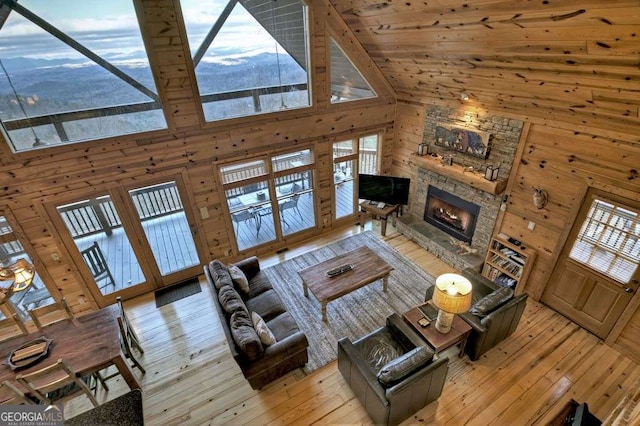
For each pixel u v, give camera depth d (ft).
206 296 16.97
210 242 18.02
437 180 19.49
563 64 10.09
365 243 20.79
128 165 14.47
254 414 11.32
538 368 12.44
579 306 14.01
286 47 16.01
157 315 15.85
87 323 11.59
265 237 20.27
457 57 13.17
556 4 8.16
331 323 14.85
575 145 12.54
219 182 16.84
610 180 11.82
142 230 15.94
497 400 11.40
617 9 7.31
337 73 17.95
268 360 10.93
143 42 12.83
